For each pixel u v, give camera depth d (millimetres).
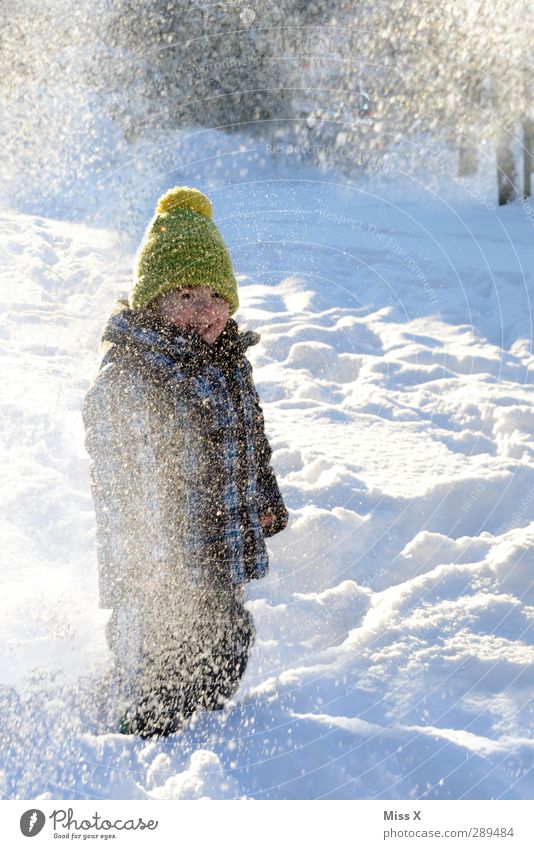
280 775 1973
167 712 2080
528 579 2801
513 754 2047
